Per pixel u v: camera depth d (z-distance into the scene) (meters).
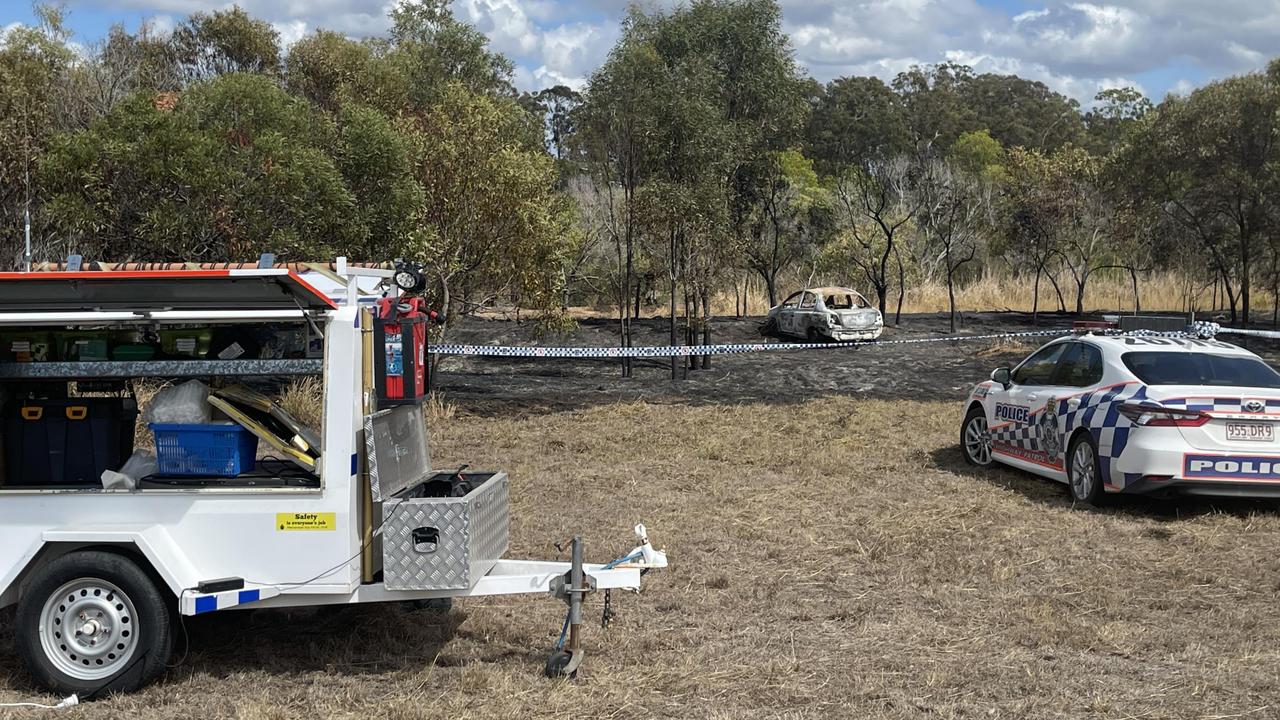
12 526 5.61
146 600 5.48
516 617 6.90
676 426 14.38
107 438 5.96
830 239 35.09
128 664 5.51
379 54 25.98
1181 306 33.06
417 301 5.91
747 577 7.80
